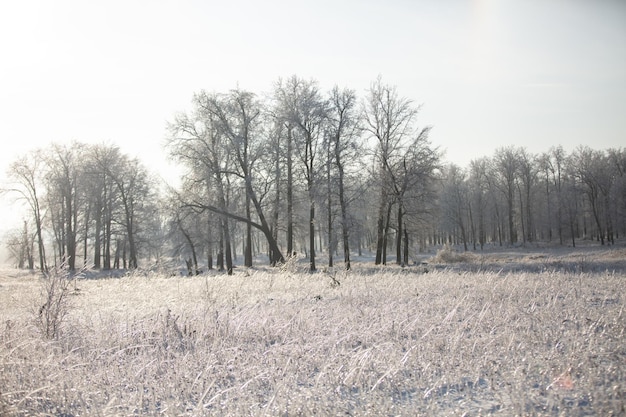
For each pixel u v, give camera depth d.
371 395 4.94
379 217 35.81
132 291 16.14
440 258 34.69
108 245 46.09
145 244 47.62
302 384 5.55
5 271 46.19
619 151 67.50
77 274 9.92
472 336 7.03
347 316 8.95
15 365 6.32
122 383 5.78
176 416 4.62
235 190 33.84
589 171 64.12
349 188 32.59
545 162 75.25
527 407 4.43
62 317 8.61
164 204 34.28
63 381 5.65
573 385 4.86
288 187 33.22
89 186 45.12
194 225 35.75
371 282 15.75
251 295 13.50
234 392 5.20
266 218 36.44
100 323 9.12
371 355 5.89
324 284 15.98
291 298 12.45
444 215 67.50
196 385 5.55
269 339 7.79
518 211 79.25
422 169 32.88
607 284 11.80
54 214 46.88
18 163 44.50
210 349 7.11
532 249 61.75
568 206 65.31
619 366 5.20
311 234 33.28
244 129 33.50
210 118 33.44
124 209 47.19
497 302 9.89
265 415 4.47
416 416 4.34
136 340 7.88
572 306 8.78
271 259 34.22
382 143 34.28
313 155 33.16
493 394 4.87
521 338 6.67
